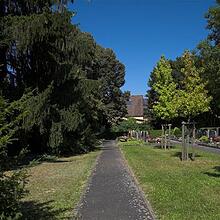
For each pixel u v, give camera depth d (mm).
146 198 12945
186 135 27672
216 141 49750
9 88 29141
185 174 18906
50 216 10719
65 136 35500
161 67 36812
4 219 7449
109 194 13828
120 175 19156
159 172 19938
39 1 29109
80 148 38562
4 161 7875
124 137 71062
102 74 83062
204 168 21750
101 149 45094
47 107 28453
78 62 32250
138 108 128750
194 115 29734
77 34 32531
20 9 29188
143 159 28094
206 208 11156
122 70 86312
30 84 30781
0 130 7586
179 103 28938
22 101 8273
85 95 33688
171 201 12195
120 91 85625
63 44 30188
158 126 87062
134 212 10930
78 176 19375
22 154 8250
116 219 10180
